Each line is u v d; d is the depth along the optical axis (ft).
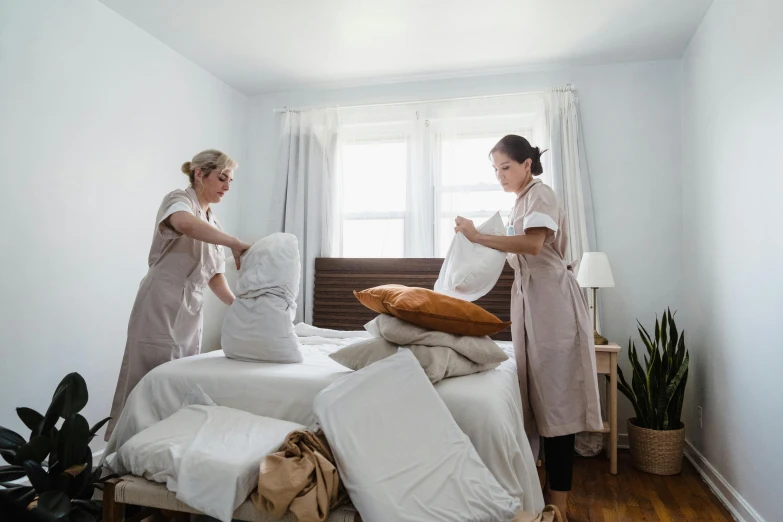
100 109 8.57
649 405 8.94
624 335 10.43
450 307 5.62
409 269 11.07
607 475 8.70
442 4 8.61
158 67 9.88
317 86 12.16
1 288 6.98
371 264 11.27
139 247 9.36
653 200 10.47
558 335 6.37
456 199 11.34
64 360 7.87
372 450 4.33
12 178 7.13
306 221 11.78
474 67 11.05
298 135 12.09
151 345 6.70
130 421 5.61
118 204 8.91
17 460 4.91
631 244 10.51
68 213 7.97
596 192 10.73
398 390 4.82
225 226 11.90
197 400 5.55
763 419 6.37
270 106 12.60
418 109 11.63
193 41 9.95
